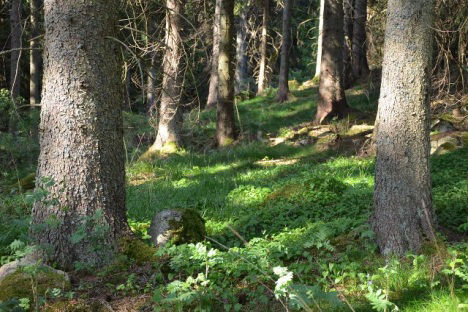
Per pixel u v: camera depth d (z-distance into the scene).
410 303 4.67
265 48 31.09
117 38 6.62
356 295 5.05
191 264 5.80
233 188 11.90
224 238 7.52
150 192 11.27
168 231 6.70
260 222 8.38
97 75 6.29
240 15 33.47
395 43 6.09
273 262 5.79
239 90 35.44
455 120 14.44
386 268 5.36
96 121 6.29
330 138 16.61
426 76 6.10
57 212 6.16
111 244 6.26
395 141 6.11
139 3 8.95
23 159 18.55
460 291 4.72
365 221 6.97
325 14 18.77
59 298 5.31
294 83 31.91
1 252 7.03
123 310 5.20
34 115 19.64
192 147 18.86
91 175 6.25
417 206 6.05
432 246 5.90
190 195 11.30
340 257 5.96
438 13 11.53
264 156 16.44
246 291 5.25
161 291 4.96
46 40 6.28
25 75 28.89
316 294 3.76
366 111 20.03
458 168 10.66
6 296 5.30
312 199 9.27
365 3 22.17
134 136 19.00
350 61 26.12
